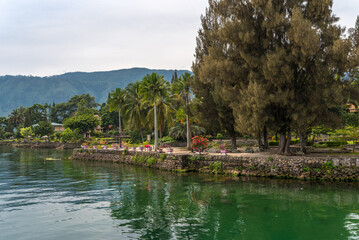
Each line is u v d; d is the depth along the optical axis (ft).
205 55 121.49
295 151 114.62
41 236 45.80
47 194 76.28
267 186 80.79
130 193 76.13
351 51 85.30
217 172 102.78
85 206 63.41
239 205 62.59
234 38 98.89
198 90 123.13
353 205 61.31
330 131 135.13
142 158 135.44
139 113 204.95
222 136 221.46
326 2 89.92
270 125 95.86
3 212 59.11
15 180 100.68
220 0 113.80
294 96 93.50
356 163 82.84
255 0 96.12
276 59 88.22
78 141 309.42
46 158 193.67
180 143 221.87
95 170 126.00
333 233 46.44
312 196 69.05
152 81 149.38
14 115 532.73
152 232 47.26
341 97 85.56
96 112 510.58
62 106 575.79
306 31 84.53
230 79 103.35
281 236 45.37
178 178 97.71
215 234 46.32
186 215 56.18
